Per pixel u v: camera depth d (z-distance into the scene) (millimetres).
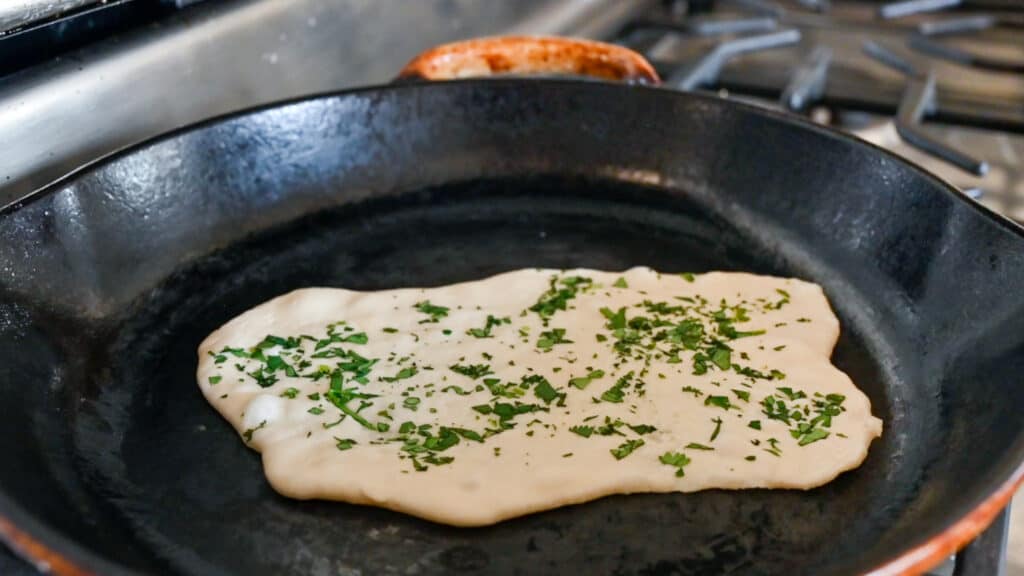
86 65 438
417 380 404
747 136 486
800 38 737
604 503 363
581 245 481
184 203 449
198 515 359
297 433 382
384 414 389
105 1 440
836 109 633
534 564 347
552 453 373
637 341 422
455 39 623
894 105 621
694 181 498
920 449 377
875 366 419
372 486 361
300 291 446
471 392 398
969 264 407
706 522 358
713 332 427
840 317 442
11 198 419
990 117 608
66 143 433
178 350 422
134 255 432
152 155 437
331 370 407
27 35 418
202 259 454
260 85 509
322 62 539
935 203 423
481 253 476
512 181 507
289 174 479
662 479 366
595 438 379
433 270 466
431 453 373
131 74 452
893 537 327
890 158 442
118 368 411
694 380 403
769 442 378
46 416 378
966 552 330
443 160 505
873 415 398
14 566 330
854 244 454
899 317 428
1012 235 393
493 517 355
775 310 439
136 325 426
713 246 479
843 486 369
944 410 386
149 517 358
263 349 417
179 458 379
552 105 502
